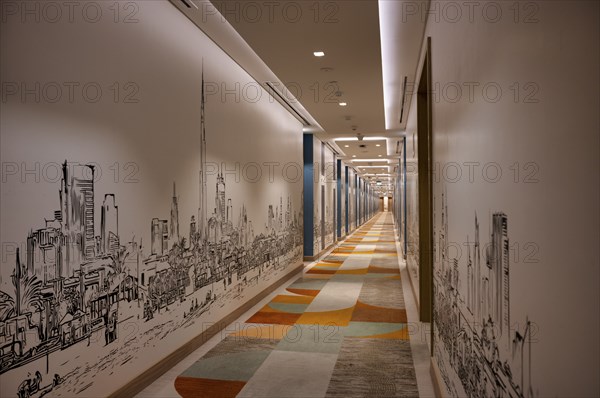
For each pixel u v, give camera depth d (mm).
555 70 1112
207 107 5305
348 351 5000
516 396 1480
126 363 3713
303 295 8039
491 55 1812
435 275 4352
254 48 5316
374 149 16078
